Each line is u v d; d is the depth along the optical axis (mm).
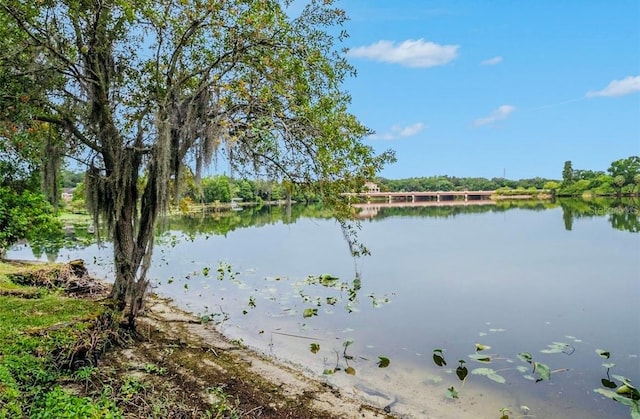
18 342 5527
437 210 61375
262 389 5980
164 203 6871
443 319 9430
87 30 7258
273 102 7480
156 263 16406
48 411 4301
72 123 7289
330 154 7410
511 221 37312
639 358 7168
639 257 17641
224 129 7012
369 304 10680
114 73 7793
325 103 7457
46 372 5133
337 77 7863
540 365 6641
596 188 89375
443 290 12156
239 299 11102
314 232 29234
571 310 10102
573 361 7066
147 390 5516
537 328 8766
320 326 8953
